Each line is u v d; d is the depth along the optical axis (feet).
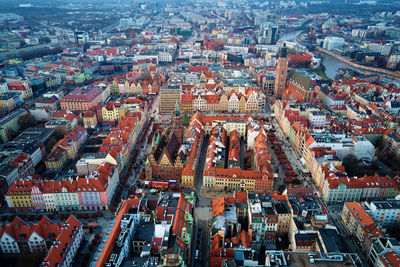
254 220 623.77
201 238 650.84
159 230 561.84
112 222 646.33
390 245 560.20
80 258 606.14
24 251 608.19
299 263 517.55
